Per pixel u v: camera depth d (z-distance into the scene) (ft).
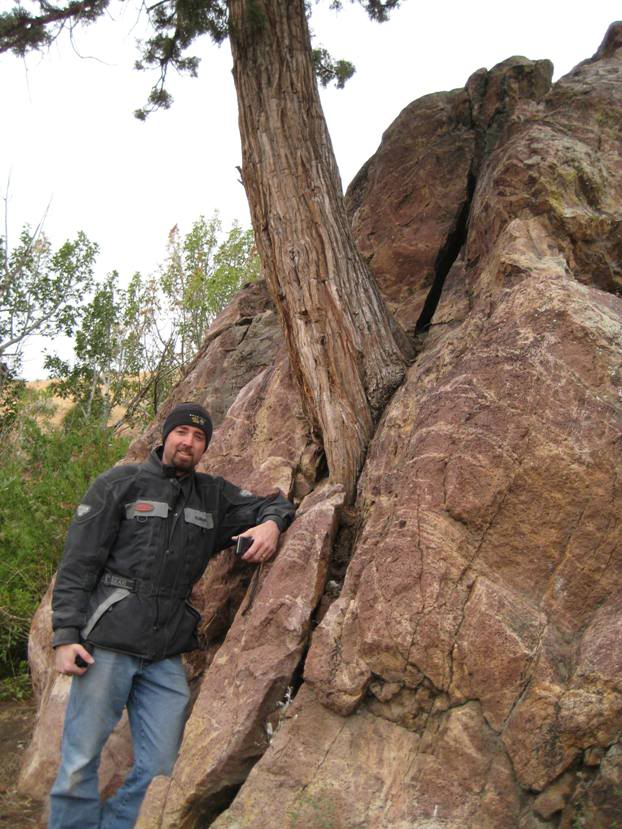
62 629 11.99
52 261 57.21
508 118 21.13
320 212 17.29
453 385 13.65
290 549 14.16
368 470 15.74
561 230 17.29
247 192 17.84
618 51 22.82
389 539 12.95
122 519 12.64
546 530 12.22
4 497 23.58
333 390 16.72
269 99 17.43
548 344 13.00
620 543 11.96
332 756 12.07
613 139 19.11
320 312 16.99
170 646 12.52
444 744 11.63
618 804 10.59
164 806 12.70
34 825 13.99
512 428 12.67
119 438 28.27
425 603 12.23
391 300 20.93
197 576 13.07
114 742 14.84
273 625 13.60
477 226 19.19
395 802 11.47
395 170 22.04
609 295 14.02
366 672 12.35
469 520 12.53
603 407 12.42
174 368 52.95
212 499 13.57
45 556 22.75
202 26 21.86
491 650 11.69
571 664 11.48
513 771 11.27
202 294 53.78
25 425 28.96
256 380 19.74
